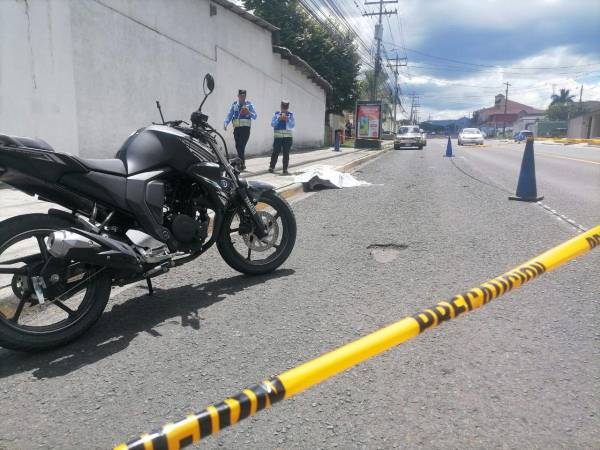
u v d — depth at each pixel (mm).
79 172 2998
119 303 3602
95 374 2566
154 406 2266
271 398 1509
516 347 2738
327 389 2355
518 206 7262
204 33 12984
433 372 2488
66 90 8555
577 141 37500
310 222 6293
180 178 3568
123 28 9844
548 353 2668
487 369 2510
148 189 3260
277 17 27766
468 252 4719
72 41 8594
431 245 5004
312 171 9906
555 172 12695
